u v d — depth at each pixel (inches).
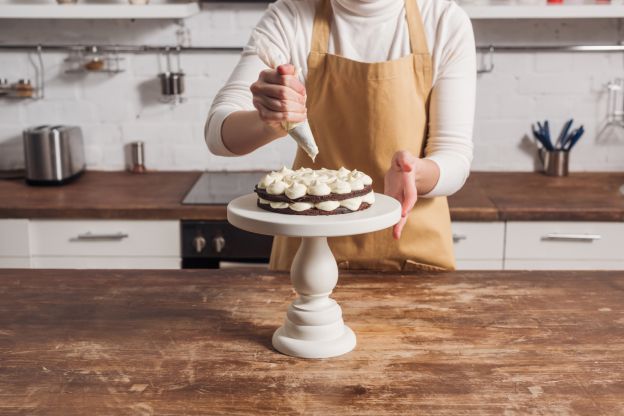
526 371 49.4
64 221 108.7
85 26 129.1
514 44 128.1
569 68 128.6
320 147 76.3
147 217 107.7
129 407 45.0
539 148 131.2
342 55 73.7
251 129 63.2
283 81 52.9
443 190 66.2
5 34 129.4
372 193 55.2
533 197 112.8
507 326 56.6
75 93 131.2
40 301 62.4
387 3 72.2
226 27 128.8
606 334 55.2
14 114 131.8
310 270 52.3
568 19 127.0
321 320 52.4
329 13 74.4
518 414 44.0
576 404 45.2
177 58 129.9
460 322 57.2
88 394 46.6
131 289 65.1
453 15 72.8
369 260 74.4
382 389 47.1
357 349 52.7
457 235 107.3
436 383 47.8
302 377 48.7
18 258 109.7
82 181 124.8
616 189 118.1
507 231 107.1
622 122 129.2
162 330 56.2
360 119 73.7
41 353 52.4
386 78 72.2
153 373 49.3
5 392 46.9
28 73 130.6
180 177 128.3
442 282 66.2
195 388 47.3
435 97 72.9
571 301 61.8
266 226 49.8
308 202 51.6
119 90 131.1
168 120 132.3
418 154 74.7
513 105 130.1
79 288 65.5
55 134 119.2
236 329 56.4
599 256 107.6
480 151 132.0
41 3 126.9
